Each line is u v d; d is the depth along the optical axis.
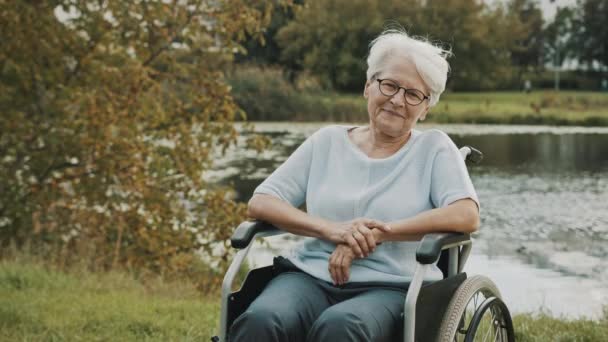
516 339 4.10
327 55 38.09
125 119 7.01
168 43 7.34
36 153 7.21
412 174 2.76
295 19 37.81
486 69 43.12
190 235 7.18
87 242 6.91
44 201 7.15
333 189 2.80
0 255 6.61
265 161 14.41
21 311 4.43
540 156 16.88
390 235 2.61
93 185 6.98
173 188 7.23
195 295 6.18
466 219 2.60
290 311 2.51
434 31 40.84
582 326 4.38
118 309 4.61
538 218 9.84
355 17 38.34
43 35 7.02
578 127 26.62
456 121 28.73
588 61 47.31
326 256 2.74
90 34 7.04
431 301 2.50
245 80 25.86
